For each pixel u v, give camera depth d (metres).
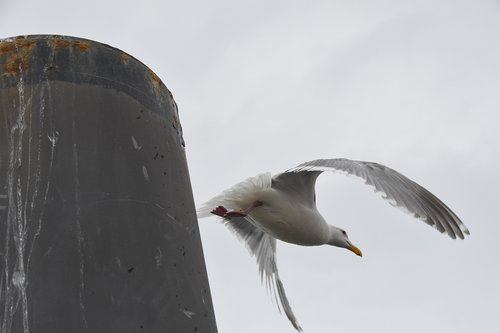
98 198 8.74
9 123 9.12
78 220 8.48
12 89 9.36
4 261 8.11
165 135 9.99
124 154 9.28
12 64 9.55
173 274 8.74
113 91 9.70
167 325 8.28
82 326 7.81
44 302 7.84
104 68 9.82
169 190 9.52
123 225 8.69
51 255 8.16
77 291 8.01
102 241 8.45
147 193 9.18
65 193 8.65
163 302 8.42
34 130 9.06
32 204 8.51
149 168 9.43
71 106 9.34
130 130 9.55
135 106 9.79
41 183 8.66
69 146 9.02
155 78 10.43
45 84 9.42
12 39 9.78
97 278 8.16
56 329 7.71
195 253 9.32
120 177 9.05
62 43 9.80
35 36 9.82
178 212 9.42
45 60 9.62
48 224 8.38
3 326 7.71
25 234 8.29
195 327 8.55
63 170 8.81
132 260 8.49
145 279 8.45
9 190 8.62
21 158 8.84
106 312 8.00
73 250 8.26
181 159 10.19
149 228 8.88
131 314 8.11
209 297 9.17
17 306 7.82
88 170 8.91
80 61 9.73
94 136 9.21
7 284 7.96
